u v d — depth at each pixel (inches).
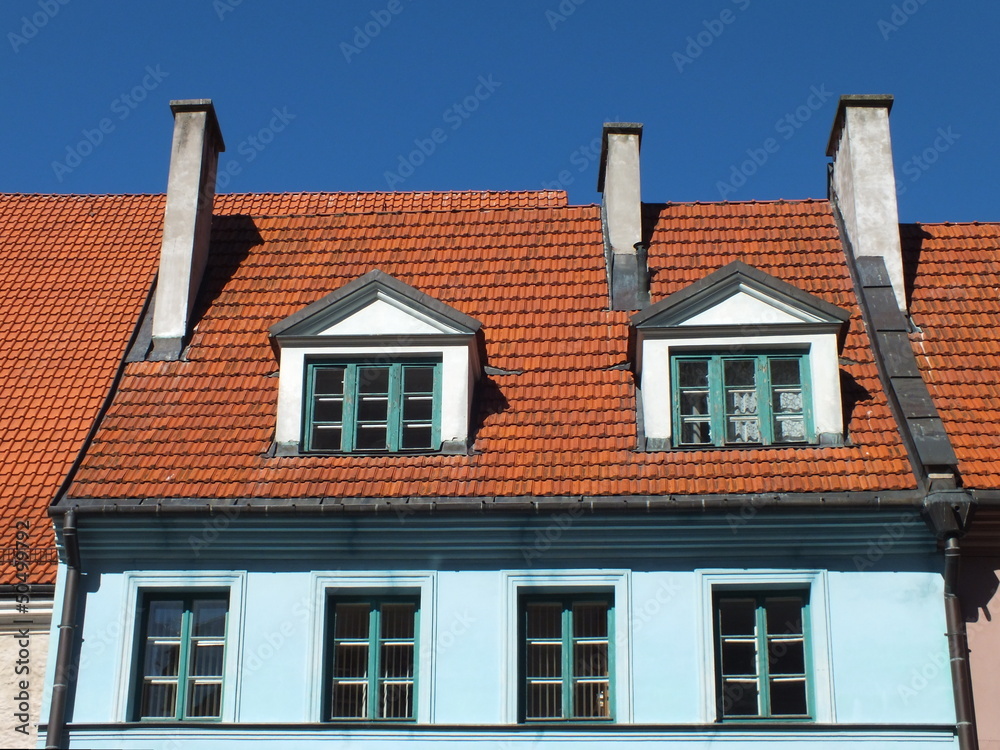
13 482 730.8
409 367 719.1
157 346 777.6
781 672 645.9
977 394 714.2
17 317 850.1
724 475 664.4
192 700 653.9
